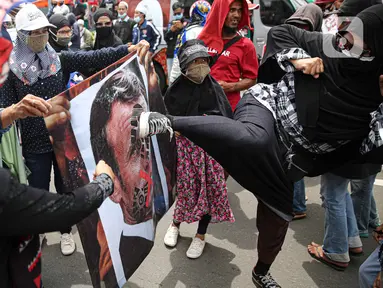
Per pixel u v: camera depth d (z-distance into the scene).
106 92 1.69
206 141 1.75
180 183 2.65
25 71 2.28
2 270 1.28
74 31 5.27
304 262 2.76
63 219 1.13
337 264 2.65
